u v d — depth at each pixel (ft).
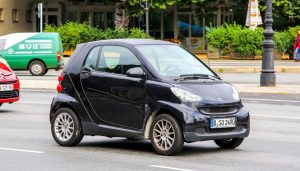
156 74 41.63
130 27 201.16
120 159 39.83
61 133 45.37
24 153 42.14
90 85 44.21
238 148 44.34
